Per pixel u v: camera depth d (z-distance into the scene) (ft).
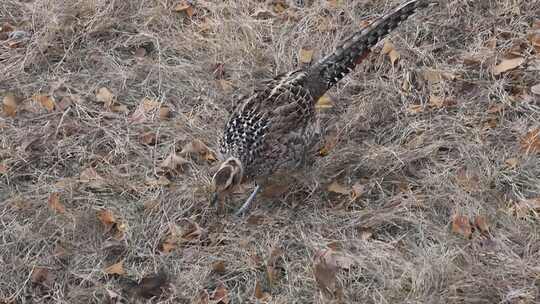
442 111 19.75
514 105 19.67
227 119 19.80
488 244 16.87
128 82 20.95
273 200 18.21
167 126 19.71
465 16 21.67
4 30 22.50
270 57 21.61
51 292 16.60
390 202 17.87
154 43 21.76
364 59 20.74
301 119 17.97
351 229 17.39
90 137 19.53
